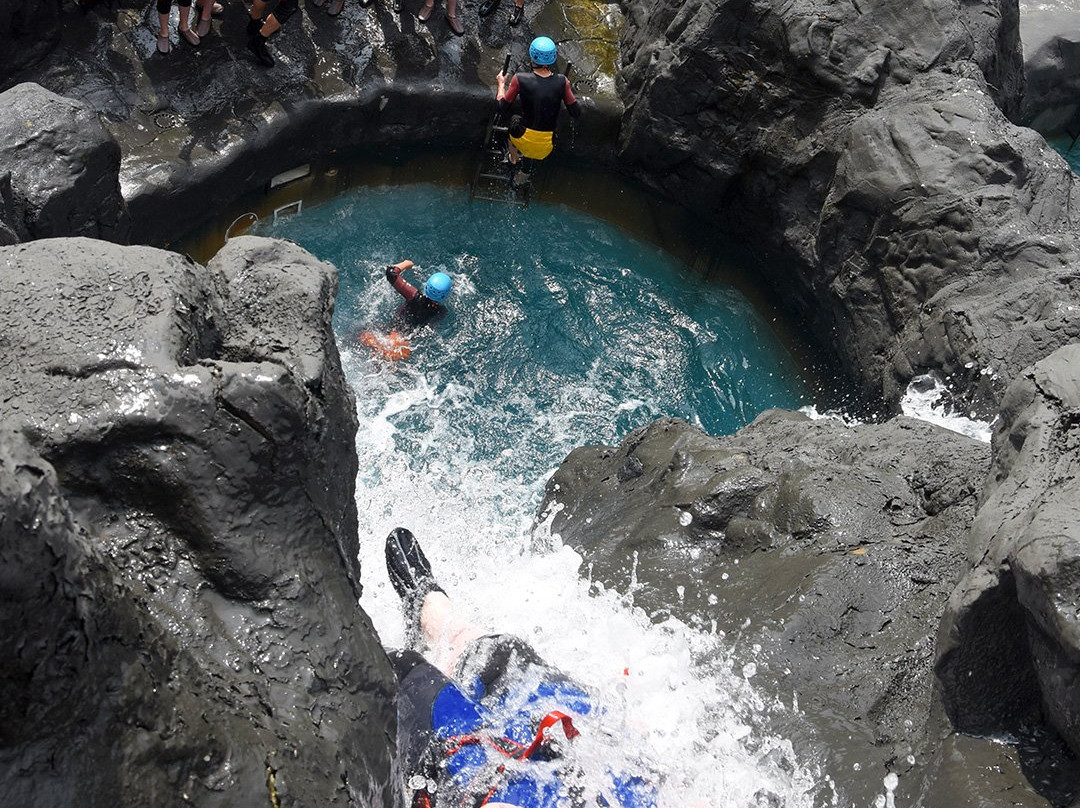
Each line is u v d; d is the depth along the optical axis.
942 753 3.58
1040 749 3.48
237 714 2.41
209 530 2.57
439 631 4.35
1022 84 10.05
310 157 9.38
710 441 6.23
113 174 7.16
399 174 9.94
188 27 8.91
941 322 7.46
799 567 4.63
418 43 9.71
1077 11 11.86
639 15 10.05
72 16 8.83
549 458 8.08
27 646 1.88
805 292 9.20
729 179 9.47
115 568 2.32
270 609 2.63
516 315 9.16
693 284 9.92
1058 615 2.94
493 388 8.56
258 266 2.97
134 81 8.72
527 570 5.26
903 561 4.54
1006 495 3.60
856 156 8.19
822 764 3.71
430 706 3.33
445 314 8.96
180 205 8.48
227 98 8.88
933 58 8.29
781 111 8.88
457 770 3.17
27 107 6.77
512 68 9.93
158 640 2.30
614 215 10.27
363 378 8.38
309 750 2.45
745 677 4.11
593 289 9.59
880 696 4.00
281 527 2.69
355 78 9.34
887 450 5.42
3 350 2.55
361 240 9.51
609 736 3.54
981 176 7.64
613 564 5.17
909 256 7.88
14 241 5.94
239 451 2.58
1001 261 7.38
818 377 9.13
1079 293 6.98
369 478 7.54
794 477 5.13
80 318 2.59
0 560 1.79
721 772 3.65
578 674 4.23
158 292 2.65
